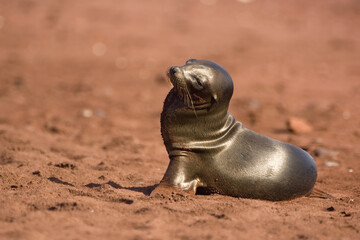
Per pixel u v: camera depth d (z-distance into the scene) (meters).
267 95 62.59
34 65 77.31
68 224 18.14
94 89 64.06
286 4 135.75
